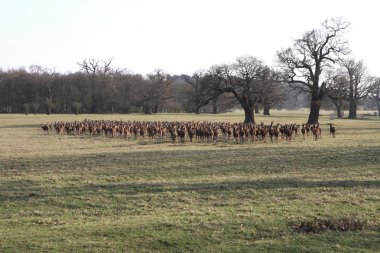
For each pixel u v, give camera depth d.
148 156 39.62
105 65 199.50
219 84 97.94
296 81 95.25
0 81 194.00
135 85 194.75
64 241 16.38
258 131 61.38
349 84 100.56
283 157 38.47
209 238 16.81
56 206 22.83
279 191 25.19
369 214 19.84
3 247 15.67
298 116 165.62
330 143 53.22
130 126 73.38
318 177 29.33
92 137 71.00
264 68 97.19
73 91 193.62
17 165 34.97
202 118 144.50
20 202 23.55
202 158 38.25
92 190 26.23
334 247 15.73
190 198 24.06
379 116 167.12
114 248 15.73
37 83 193.00
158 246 16.02
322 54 94.06
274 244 16.09
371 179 28.28
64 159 37.84
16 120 130.25
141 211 21.67
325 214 19.91
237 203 22.75
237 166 34.31
